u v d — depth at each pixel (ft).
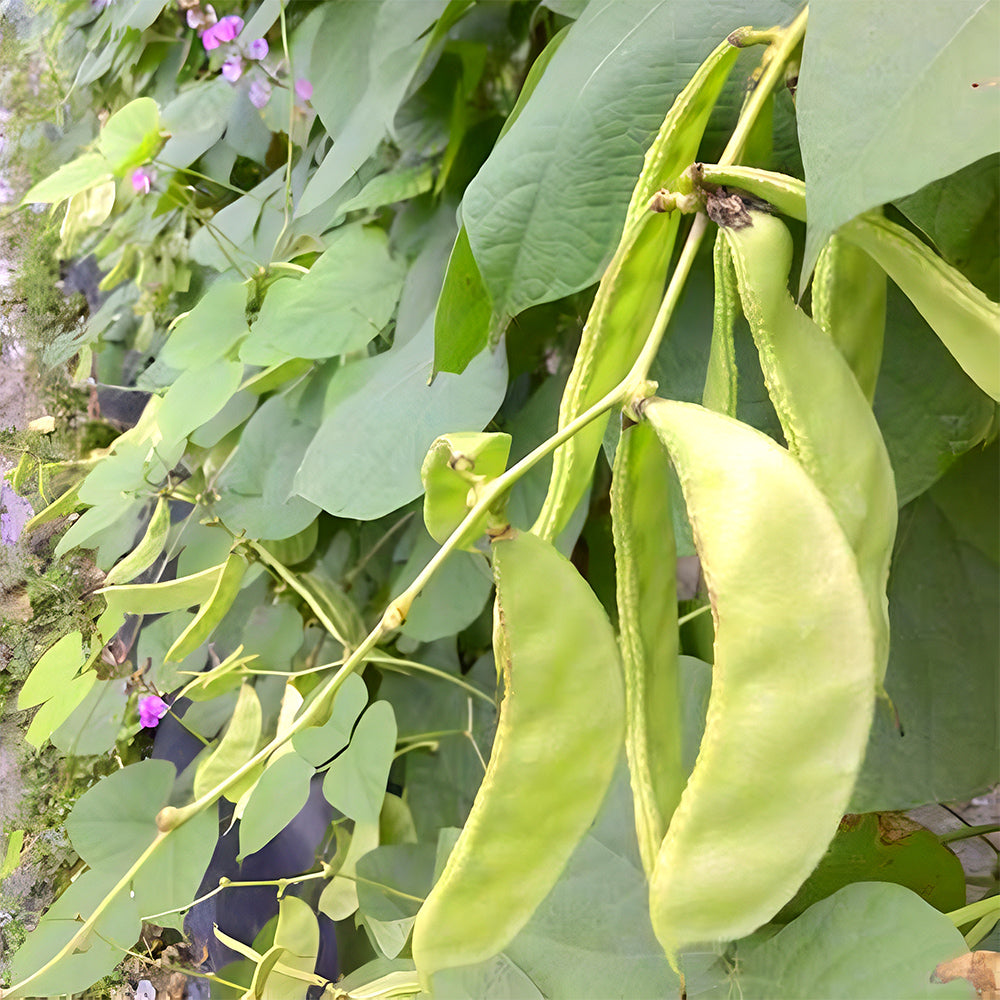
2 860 1.60
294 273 1.49
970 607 0.94
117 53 1.94
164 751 1.61
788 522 0.56
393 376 1.22
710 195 0.64
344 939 1.38
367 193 1.35
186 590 1.42
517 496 1.18
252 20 1.63
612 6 0.92
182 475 1.62
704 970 0.90
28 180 2.19
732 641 0.56
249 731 1.34
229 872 1.48
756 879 0.56
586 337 0.71
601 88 0.88
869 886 0.83
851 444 0.63
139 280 1.95
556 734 0.63
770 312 0.62
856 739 0.54
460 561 1.31
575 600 0.64
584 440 0.72
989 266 0.82
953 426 0.89
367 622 1.46
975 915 0.81
